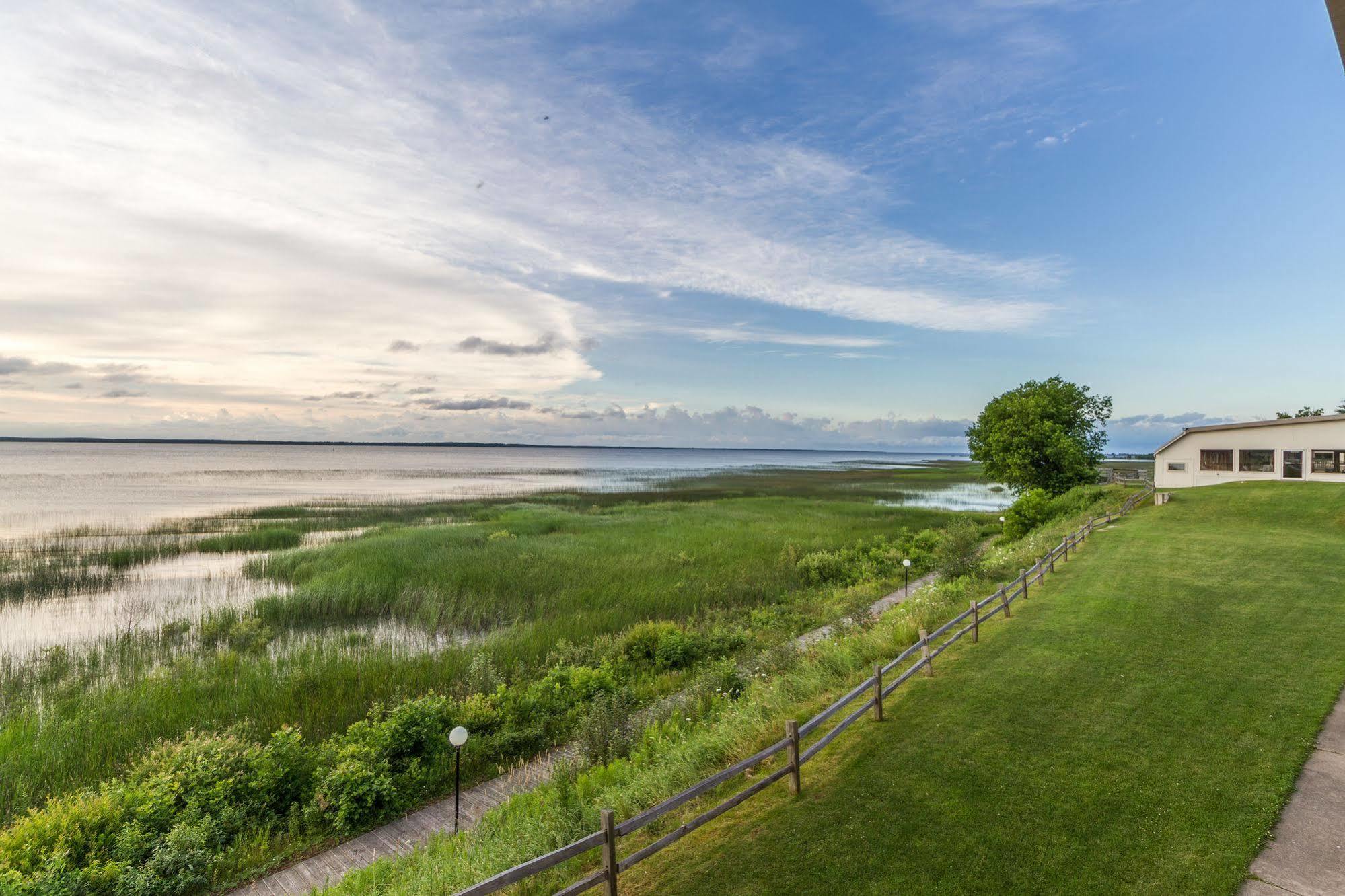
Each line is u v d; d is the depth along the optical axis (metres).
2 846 10.56
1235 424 42.00
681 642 21.94
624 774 11.70
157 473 150.75
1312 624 14.91
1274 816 7.81
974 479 131.25
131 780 13.08
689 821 8.55
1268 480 39.62
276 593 32.47
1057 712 11.03
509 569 33.81
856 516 58.19
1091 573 21.73
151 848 11.20
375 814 12.99
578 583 31.42
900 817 8.27
